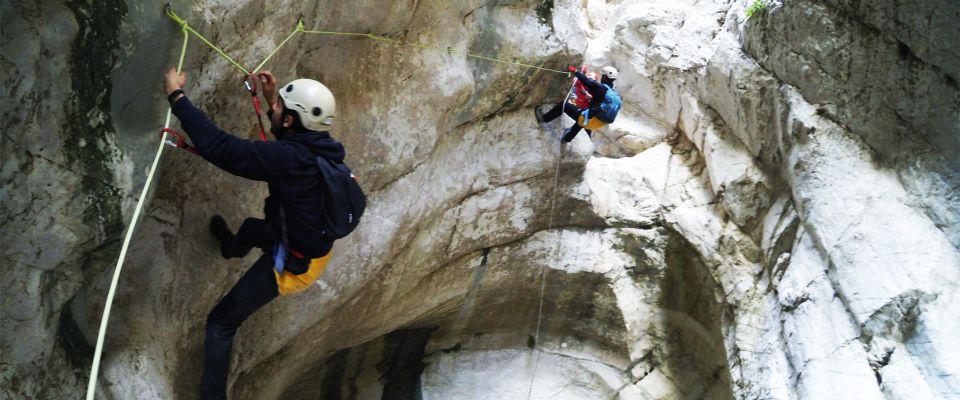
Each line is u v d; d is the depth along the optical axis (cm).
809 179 593
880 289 526
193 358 461
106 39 304
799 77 604
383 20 480
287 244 340
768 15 610
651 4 790
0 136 280
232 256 424
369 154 533
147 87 334
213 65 362
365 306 622
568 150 665
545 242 710
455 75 548
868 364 513
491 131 634
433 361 779
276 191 336
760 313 625
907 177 564
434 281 681
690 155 752
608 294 730
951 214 536
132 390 373
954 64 529
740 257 655
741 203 657
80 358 357
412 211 580
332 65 486
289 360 582
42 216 304
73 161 309
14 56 276
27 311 311
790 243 618
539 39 593
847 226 561
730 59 652
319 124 344
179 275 423
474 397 770
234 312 365
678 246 707
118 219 333
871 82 572
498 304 754
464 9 538
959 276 514
